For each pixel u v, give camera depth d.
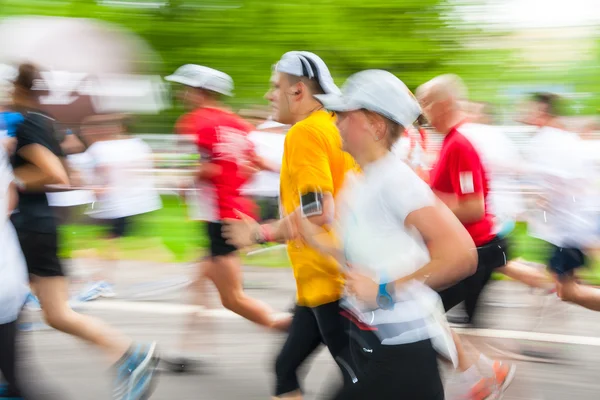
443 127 4.12
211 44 14.85
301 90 3.39
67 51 10.67
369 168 2.48
